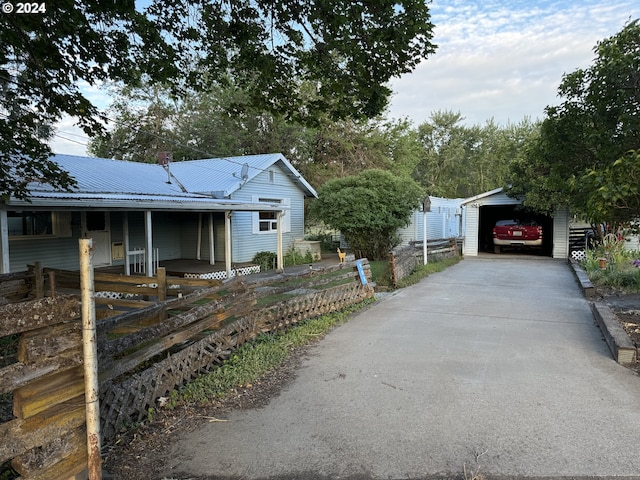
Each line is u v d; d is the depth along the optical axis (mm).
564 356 5008
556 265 14969
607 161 5801
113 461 2916
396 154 27094
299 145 24328
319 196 17297
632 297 8516
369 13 4426
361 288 8422
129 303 6121
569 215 17125
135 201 9781
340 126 24375
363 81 5199
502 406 3674
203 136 24047
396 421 3432
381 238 16844
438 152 46938
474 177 46156
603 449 2955
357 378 4395
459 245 20031
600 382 4195
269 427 3371
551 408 3621
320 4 4367
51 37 4844
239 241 15234
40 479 2062
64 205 8188
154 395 3684
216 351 4789
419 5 4355
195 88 6141
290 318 6457
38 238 11016
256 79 5941
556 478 2639
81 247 2158
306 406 3744
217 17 5102
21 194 6398
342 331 6312
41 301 2008
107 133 6371
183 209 10836
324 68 5281
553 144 6488
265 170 16234
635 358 4746
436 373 4496
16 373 1915
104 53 5262
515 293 9328
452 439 3133
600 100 5766
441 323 6676
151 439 3213
